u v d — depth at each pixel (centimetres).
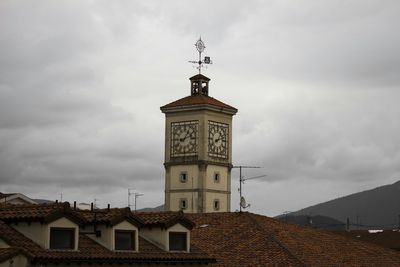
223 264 7075
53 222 5394
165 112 16625
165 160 16600
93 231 5838
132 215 5925
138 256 5803
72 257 5356
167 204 16550
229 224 8025
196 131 16338
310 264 7244
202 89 16838
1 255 5047
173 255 6078
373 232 13425
